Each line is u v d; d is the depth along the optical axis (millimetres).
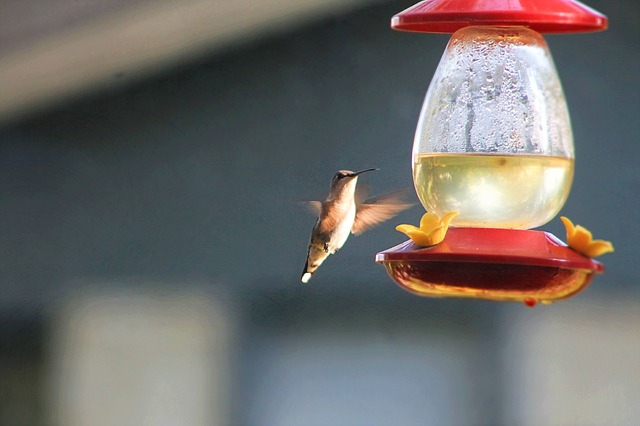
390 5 12039
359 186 7664
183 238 12109
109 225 12117
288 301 12125
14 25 10070
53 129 11930
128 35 10406
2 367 12180
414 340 12258
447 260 5570
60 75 10961
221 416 12289
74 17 10016
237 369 12281
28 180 12016
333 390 12250
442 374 12344
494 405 12375
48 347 12227
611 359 12609
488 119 6020
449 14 5656
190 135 12023
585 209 12383
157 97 11953
